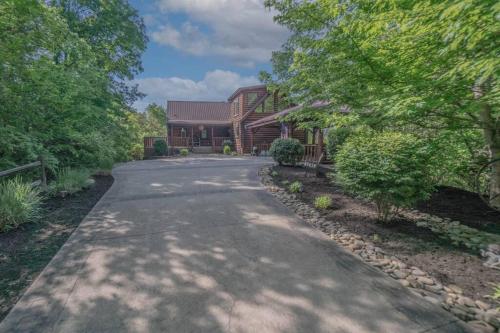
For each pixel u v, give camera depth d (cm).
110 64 1234
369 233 345
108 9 1126
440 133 423
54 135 722
